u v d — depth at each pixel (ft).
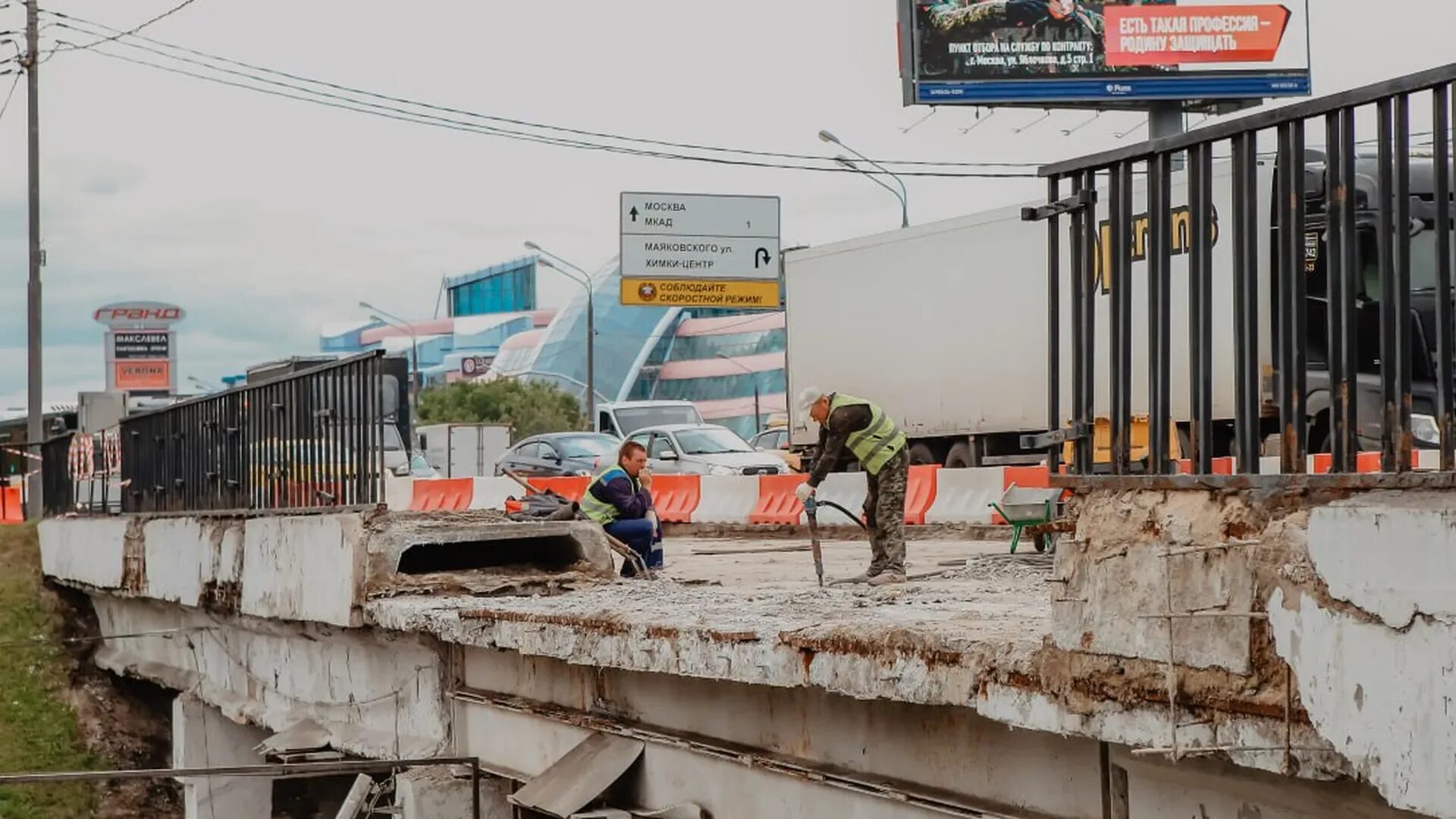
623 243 217.36
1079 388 26.76
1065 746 28.14
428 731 51.52
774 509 117.70
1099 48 172.86
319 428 57.67
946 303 129.59
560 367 539.70
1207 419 23.98
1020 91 172.35
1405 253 21.49
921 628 30.42
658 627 37.37
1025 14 172.55
